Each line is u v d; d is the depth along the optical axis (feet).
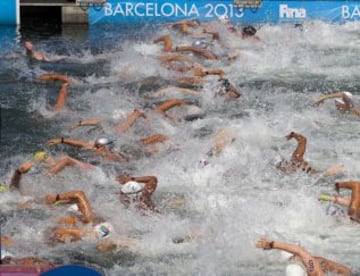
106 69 72.64
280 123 58.18
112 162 50.90
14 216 42.09
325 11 91.50
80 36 84.79
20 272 25.44
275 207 43.57
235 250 38.81
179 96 64.64
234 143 52.31
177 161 50.57
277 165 48.91
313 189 46.32
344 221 41.88
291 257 36.04
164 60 72.90
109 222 41.09
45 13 95.86
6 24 90.22
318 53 78.84
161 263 37.86
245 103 63.67
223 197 45.14
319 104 61.93
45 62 74.69
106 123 58.13
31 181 46.42
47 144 54.13
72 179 47.24
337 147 53.72
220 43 80.53
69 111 61.46
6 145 54.60
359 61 76.54
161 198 45.03
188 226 41.29
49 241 39.50
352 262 37.96
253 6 90.89
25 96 64.90
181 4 90.99
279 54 77.36
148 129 56.34
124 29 87.61
